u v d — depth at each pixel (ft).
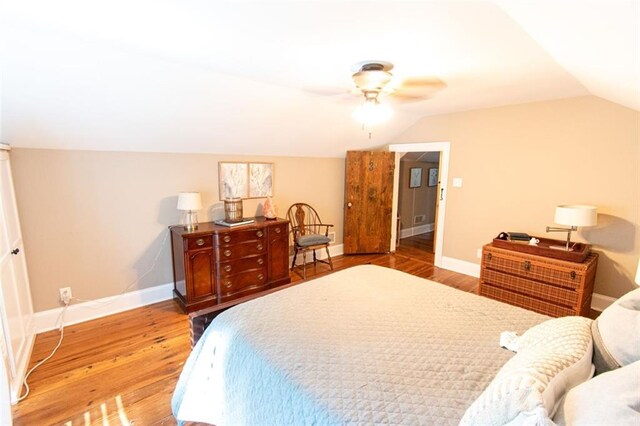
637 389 2.39
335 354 4.33
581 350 3.37
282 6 4.57
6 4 4.67
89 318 9.67
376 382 3.76
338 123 12.69
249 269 11.28
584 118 10.14
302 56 6.74
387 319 5.32
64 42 5.99
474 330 4.98
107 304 10.00
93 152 9.32
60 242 9.05
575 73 7.36
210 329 5.43
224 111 9.66
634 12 3.05
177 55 6.75
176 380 7.00
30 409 6.12
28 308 8.25
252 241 11.23
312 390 3.66
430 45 6.02
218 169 12.00
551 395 2.63
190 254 9.86
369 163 16.07
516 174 11.87
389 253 17.19
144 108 8.45
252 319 5.28
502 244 10.63
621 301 3.79
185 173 11.22
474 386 3.69
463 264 13.92
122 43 6.14
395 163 16.60
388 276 7.48
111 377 7.06
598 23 3.63
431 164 22.12
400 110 13.05
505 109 11.92
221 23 5.18
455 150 13.65
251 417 4.25
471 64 7.14
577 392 2.69
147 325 9.35
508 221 12.29
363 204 16.39
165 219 10.94
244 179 12.82
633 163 9.37
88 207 9.42
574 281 8.90
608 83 6.95
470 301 6.06
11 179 7.86
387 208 16.72
